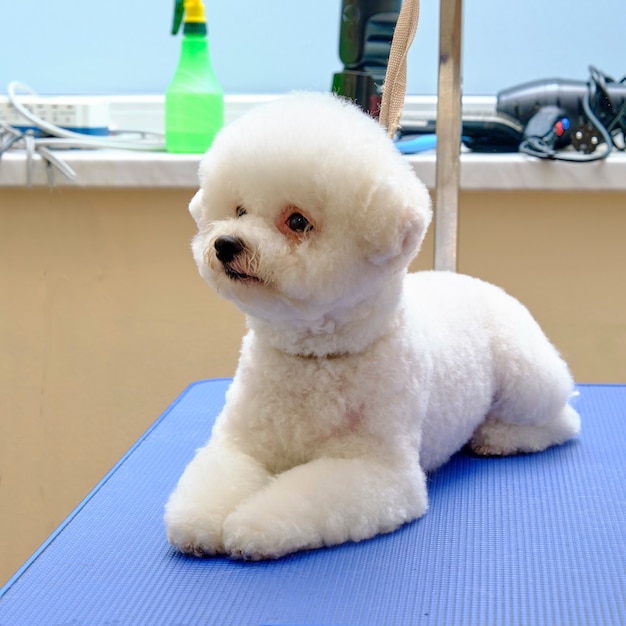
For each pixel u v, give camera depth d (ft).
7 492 6.11
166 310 5.85
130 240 5.78
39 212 5.80
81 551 3.02
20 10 6.51
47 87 6.61
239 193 2.95
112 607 2.65
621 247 5.68
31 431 6.04
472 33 6.37
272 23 6.45
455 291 3.93
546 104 5.74
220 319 5.83
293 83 6.53
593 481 3.59
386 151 2.97
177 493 3.11
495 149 5.92
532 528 3.15
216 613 2.61
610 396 4.75
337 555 2.94
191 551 2.96
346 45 5.46
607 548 3.00
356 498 3.03
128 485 3.58
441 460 3.65
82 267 5.85
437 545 3.01
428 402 3.42
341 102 3.20
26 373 5.99
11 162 5.62
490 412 3.97
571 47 6.35
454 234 4.46
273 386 3.22
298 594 2.70
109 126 6.44
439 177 4.42
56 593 2.74
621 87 5.71
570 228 5.68
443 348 3.54
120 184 5.58
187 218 5.72
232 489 3.05
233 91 6.59
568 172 5.45
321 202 2.88
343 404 3.18
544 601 2.67
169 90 5.85
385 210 2.84
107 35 6.56
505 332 3.91
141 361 5.92
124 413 5.98
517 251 5.73
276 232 2.91
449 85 4.32
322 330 3.10
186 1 5.80
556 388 3.92
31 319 5.93
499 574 2.83
